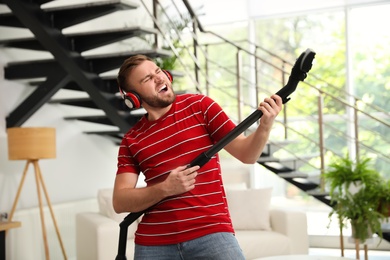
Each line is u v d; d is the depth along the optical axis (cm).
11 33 521
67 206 555
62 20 448
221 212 202
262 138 190
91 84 471
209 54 780
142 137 211
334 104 712
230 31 773
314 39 728
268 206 516
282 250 481
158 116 212
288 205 734
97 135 634
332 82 715
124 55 456
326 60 719
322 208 708
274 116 183
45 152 472
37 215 514
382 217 505
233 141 202
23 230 498
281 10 738
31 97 498
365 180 511
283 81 624
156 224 203
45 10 441
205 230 198
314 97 723
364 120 695
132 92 208
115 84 489
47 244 493
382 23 690
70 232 558
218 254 195
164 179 205
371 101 695
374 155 687
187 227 199
